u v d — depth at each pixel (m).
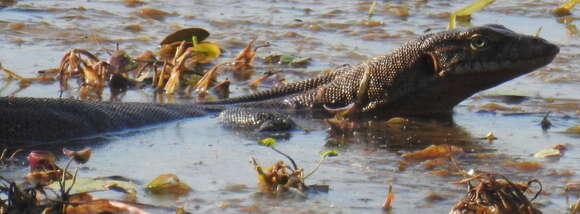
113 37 27.91
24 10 30.62
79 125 19.34
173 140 18.86
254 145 18.41
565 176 16.08
